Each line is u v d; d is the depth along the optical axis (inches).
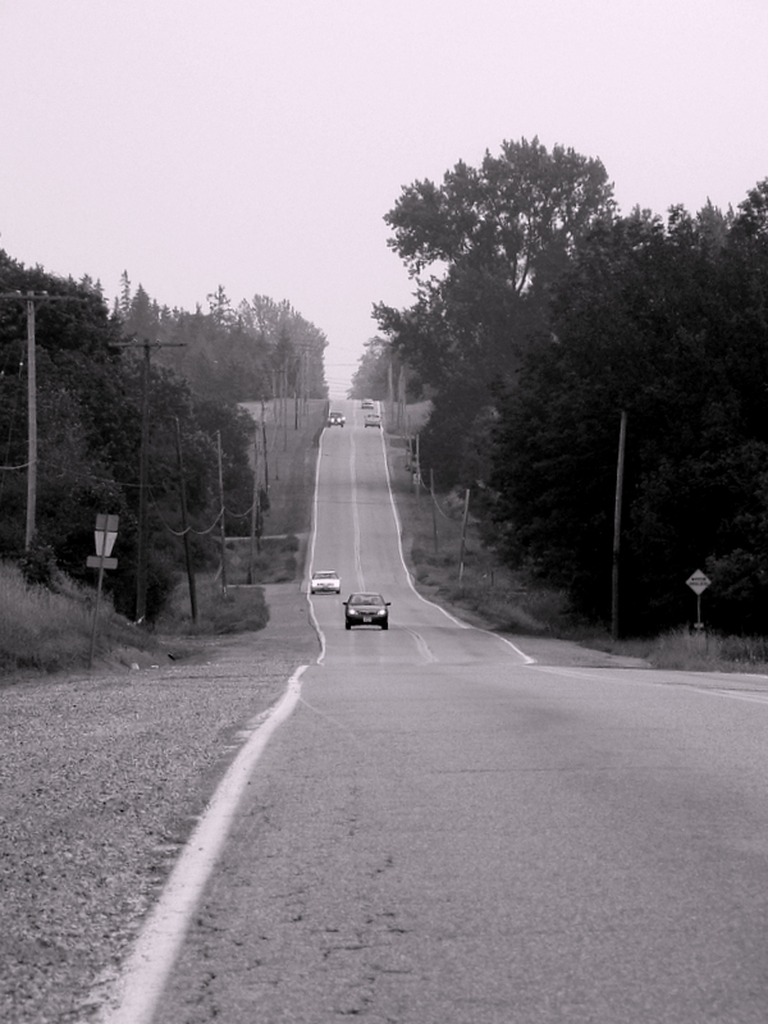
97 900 303.4
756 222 3083.2
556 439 2972.4
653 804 426.0
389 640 2581.2
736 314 2716.5
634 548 2726.4
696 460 2640.3
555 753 559.5
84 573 2694.4
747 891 303.0
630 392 2797.7
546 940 263.6
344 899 302.2
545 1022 212.8
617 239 3526.1
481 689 1002.1
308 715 763.4
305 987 233.6
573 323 3102.9
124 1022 215.5
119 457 3388.3
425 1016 216.5
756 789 453.7
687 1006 219.9
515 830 385.7
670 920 277.7
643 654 2153.1
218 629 3011.8
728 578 2386.8
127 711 852.0
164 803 438.9
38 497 2568.9
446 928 274.7
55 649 1556.3
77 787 478.9
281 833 385.1
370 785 476.7
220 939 267.7
